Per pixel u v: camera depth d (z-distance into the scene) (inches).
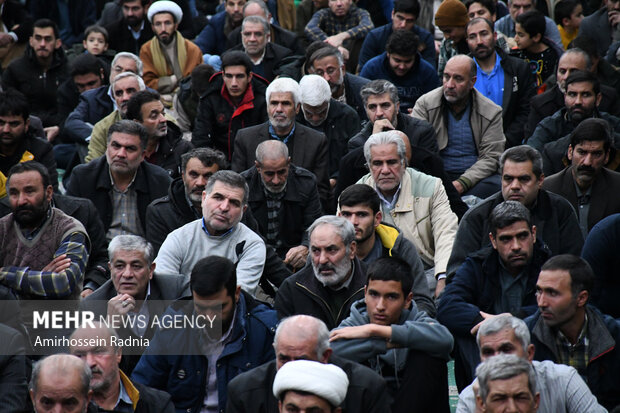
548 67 1571.1
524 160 965.8
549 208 976.3
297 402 653.9
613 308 895.7
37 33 1665.8
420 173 1059.3
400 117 1232.8
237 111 1346.0
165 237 1053.8
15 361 786.8
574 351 808.3
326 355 714.2
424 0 1925.4
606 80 1421.0
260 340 804.0
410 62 1478.8
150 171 1134.4
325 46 1414.9
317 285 864.3
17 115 1191.6
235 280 800.9
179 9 1681.8
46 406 687.1
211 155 1043.9
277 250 1103.6
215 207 949.8
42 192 959.0
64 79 1695.4
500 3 1866.4
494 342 741.3
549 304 797.2
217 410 796.6
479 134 1294.3
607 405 803.4
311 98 1258.6
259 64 1571.1
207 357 802.2
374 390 717.9
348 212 919.7
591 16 1700.3
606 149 1045.2
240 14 1812.3
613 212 1050.1
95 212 1037.2
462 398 738.2
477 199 1235.2
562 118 1254.3
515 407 657.6
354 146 1221.1
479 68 1437.0
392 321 798.5
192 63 1689.2
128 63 1470.2
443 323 869.8
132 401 751.1
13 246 964.0
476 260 895.1
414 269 925.8
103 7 2151.8
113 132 1110.4
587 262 852.0
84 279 1013.2
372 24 1753.2
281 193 1101.1
